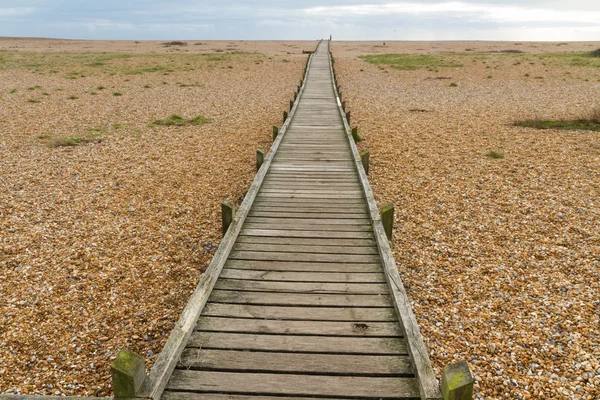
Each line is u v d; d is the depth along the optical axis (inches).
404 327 191.2
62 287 285.4
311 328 200.4
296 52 2460.6
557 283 283.3
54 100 966.4
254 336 194.4
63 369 213.8
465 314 254.5
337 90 944.3
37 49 2551.7
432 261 316.5
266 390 164.4
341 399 162.2
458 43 3914.9
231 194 450.3
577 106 871.7
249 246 279.9
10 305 264.4
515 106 902.4
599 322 242.4
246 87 1219.2
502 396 193.6
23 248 332.8
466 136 663.8
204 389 164.4
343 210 338.3
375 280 241.8
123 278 299.1
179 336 183.2
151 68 1562.5
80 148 607.2
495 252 326.3
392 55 2128.4
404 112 872.3
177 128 743.1
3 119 770.2
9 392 196.9
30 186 459.2
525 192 436.1
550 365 211.5
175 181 486.0
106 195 442.0
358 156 455.5
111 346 231.6
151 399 151.2
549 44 3420.3
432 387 155.2
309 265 256.8
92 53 2181.3
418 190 450.3
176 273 306.5
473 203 414.9
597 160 523.2
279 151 504.1
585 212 385.4
